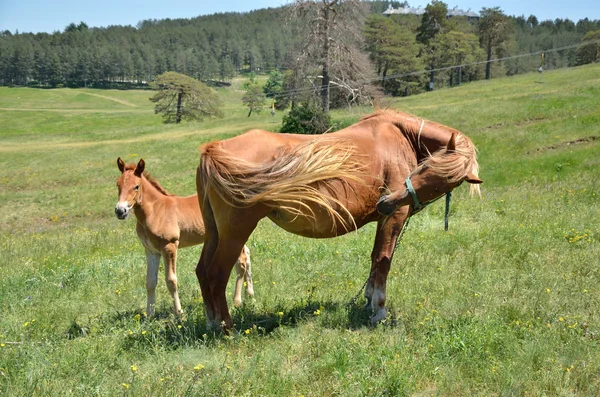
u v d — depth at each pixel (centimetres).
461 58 9388
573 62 11894
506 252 927
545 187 1716
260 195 565
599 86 4003
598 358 522
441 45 9212
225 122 5631
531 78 6100
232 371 514
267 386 487
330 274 866
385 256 657
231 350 585
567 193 1538
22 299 819
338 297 754
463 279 790
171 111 7581
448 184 628
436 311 662
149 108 12606
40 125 8544
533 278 774
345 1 3350
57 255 1281
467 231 1091
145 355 573
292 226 617
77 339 620
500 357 543
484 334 574
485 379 496
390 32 8544
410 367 513
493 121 3422
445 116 3741
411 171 667
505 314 645
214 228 629
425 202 645
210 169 580
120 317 714
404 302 711
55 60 18188
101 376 520
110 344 594
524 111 3528
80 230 1956
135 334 623
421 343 573
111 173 3462
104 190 2972
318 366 524
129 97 15425
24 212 2608
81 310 761
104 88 18062
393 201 613
